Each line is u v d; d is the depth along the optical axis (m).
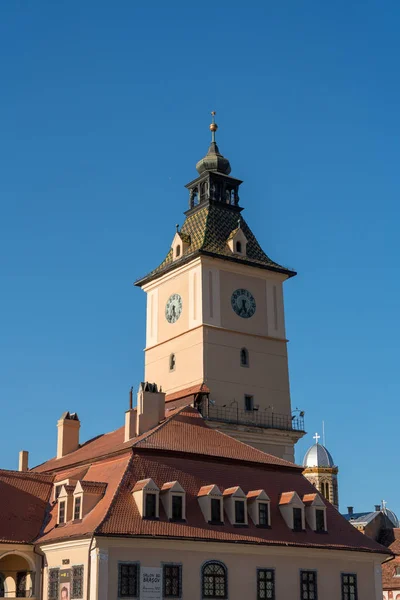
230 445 75.56
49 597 66.88
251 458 74.81
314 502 73.19
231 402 93.75
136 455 69.19
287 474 76.00
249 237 102.19
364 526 138.25
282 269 101.38
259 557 67.94
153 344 101.75
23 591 69.94
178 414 76.38
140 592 62.19
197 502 68.06
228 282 97.94
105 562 61.56
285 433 94.94
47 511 73.75
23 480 76.12
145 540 63.06
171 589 63.50
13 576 71.75
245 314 98.19
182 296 98.62
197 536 65.06
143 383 78.44
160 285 102.88
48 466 85.00
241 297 98.44
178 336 97.75
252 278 100.19
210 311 95.44
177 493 66.38
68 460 81.50
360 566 73.31
